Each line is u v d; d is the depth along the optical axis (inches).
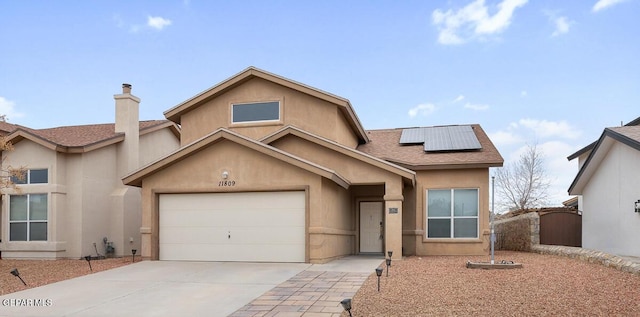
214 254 581.3
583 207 724.0
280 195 570.9
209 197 590.9
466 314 303.9
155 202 600.4
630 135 553.0
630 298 332.8
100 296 398.6
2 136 684.7
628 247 577.9
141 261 593.6
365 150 778.8
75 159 711.7
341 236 650.2
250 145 568.4
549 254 642.8
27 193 698.8
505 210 1465.3
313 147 651.5
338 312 322.7
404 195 711.1
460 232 692.1
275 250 565.3
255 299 373.1
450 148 724.7
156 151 874.8
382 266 528.1
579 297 341.1
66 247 698.2
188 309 348.5
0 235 720.3
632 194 566.6
